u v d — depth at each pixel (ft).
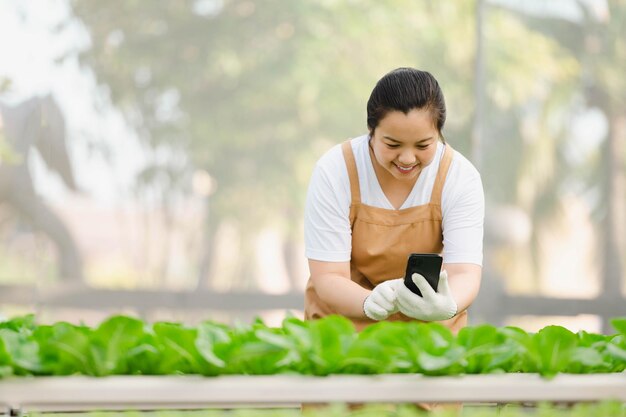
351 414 5.16
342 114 36.63
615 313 34.50
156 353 5.21
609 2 34.73
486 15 34.86
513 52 34.81
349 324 5.42
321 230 8.11
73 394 4.77
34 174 34.53
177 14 35.70
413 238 8.25
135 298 34.96
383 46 36.50
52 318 34.40
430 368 5.07
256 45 36.22
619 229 34.60
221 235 36.60
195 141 36.11
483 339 5.55
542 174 34.60
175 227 36.22
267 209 36.63
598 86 34.83
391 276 8.46
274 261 36.83
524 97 34.76
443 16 36.17
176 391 4.82
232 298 35.37
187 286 36.27
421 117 7.09
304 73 36.27
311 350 5.16
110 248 35.60
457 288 7.71
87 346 5.13
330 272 8.08
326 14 36.37
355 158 8.14
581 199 34.71
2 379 4.86
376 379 5.01
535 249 34.42
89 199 35.35
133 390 4.80
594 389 5.15
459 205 8.14
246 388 4.85
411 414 5.20
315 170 8.25
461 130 35.60
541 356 5.33
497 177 34.50
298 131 36.55
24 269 34.63
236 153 36.40
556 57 34.76
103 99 35.27
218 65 36.09
